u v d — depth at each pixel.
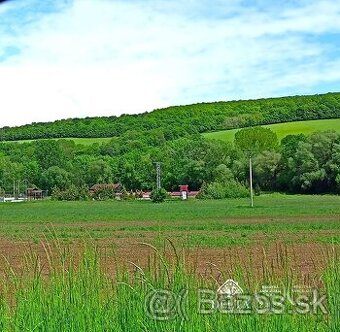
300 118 178.50
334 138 121.62
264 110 185.12
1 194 157.12
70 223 51.38
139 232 38.72
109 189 140.12
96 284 8.66
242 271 8.78
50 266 9.09
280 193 125.88
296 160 123.81
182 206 85.25
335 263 8.52
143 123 192.50
